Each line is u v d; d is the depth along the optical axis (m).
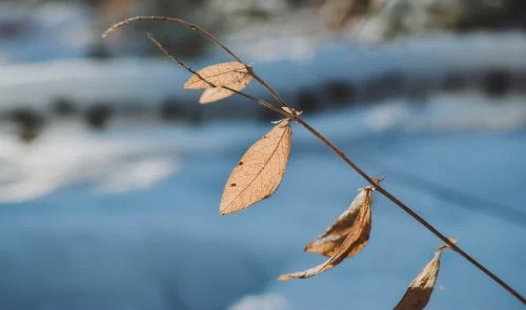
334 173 5.22
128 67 8.24
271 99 7.68
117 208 4.33
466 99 7.54
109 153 6.34
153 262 3.72
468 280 3.23
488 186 4.73
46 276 3.72
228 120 7.60
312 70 7.95
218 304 3.45
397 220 4.08
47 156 6.36
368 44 8.83
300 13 12.85
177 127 7.28
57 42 14.22
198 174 5.41
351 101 7.97
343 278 3.40
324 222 4.14
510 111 6.86
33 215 4.18
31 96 7.73
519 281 3.22
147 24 10.90
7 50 14.30
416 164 5.41
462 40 8.05
